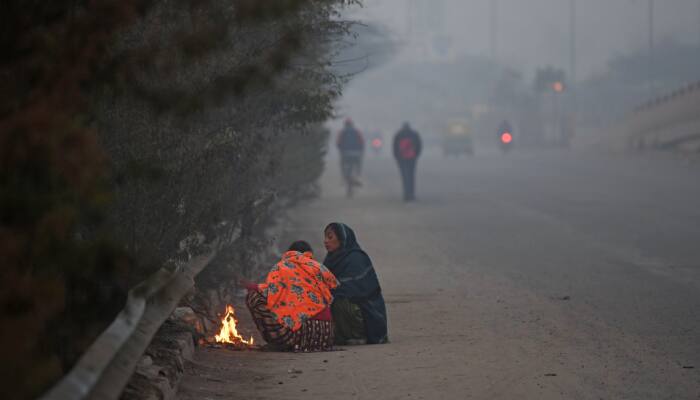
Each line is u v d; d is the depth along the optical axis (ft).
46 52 43.11
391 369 73.56
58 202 40.91
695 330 91.15
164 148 66.54
